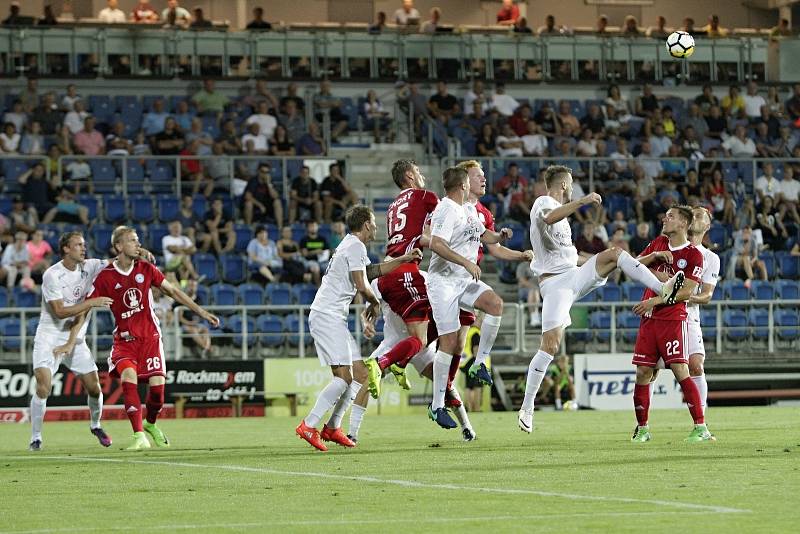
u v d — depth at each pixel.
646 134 79.88
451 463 26.33
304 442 35.28
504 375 60.91
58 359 33.75
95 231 66.06
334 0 93.69
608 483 21.95
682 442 31.92
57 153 69.69
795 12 99.19
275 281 65.12
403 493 21.00
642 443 31.69
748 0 99.94
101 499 21.11
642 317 32.34
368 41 82.88
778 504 18.89
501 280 69.44
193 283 61.34
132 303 33.59
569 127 79.31
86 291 34.72
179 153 72.38
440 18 95.31
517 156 75.94
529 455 28.05
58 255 65.25
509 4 91.19
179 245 63.12
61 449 34.66
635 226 71.94
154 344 34.00
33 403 34.84
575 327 65.12
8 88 77.06
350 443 32.00
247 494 21.39
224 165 72.19
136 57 79.44
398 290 32.62
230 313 62.97
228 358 60.94
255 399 58.34
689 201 74.75
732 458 26.69
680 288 30.88
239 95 80.06
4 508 20.05
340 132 77.62
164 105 76.06
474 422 45.66
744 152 81.06
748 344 67.38
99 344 59.69
